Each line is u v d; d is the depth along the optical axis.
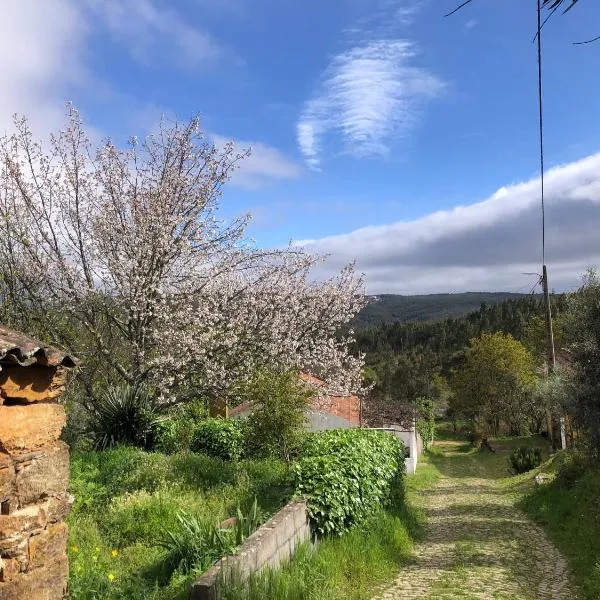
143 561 6.99
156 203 15.87
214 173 16.91
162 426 16.36
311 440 13.06
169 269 16.34
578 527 11.57
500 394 48.50
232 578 5.45
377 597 7.37
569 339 14.27
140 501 9.20
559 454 21.61
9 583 3.54
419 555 10.38
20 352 3.60
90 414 16.44
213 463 12.69
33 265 15.61
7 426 3.62
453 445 54.88
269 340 17.38
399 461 16.34
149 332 16.20
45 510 3.88
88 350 16.59
